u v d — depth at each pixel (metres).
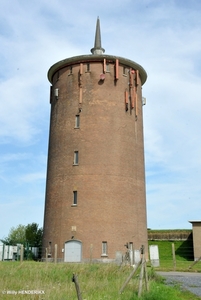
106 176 42.03
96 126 43.50
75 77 45.81
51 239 42.16
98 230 40.34
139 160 45.56
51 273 20.86
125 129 44.44
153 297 14.62
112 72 45.56
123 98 45.34
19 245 48.41
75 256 39.94
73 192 42.19
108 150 42.88
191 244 53.62
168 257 50.09
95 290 16.30
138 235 42.38
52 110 47.97
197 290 18.47
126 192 42.44
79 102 44.66
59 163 44.09
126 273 22.14
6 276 19.52
